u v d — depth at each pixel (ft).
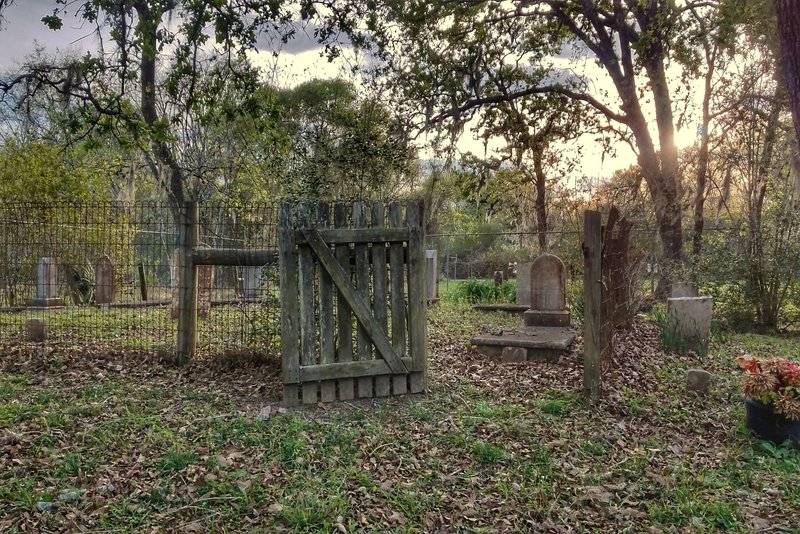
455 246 104.94
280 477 14.64
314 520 12.53
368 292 21.88
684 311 32.63
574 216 57.26
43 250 36.24
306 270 21.26
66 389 22.41
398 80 61.72
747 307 44.11
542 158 71.92
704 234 50.85
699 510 13.46
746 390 18.52
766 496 14.37
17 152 55.72
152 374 25.35
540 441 17.60
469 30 64.59
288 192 37.24
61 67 36.17
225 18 33.06
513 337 30.30
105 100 34.47
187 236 26.86
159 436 17.07
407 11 58.75
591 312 21.59
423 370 22.57
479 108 70.13
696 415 20.85
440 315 46.39
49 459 15.28
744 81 53.98
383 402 21.59
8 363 26.45
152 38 32.24
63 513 12.62
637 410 20.97
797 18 12.32
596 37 67.51
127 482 14.15
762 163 48.80
